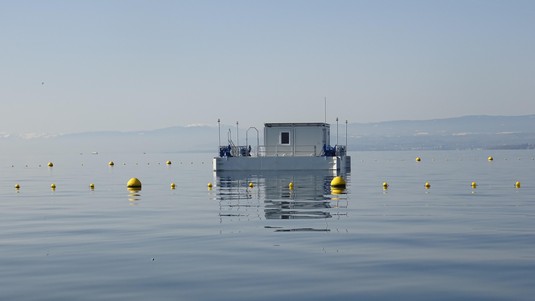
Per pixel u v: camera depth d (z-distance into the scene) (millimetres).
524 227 22047
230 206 30625
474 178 57438
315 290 13086
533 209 28422
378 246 18078
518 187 44250
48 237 20391
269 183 48438
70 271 15000
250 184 46875
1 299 12586
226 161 65375
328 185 45906
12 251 17766
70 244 18891
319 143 66250
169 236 20266
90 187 47438
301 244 18469
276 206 30453
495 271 14734
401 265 15430
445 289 13133
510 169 81188
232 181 51781
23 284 13773
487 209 28531
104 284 13703
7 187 49062
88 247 18297
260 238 19672
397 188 43312
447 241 18953
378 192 39406
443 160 140375
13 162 149375
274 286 13422
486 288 13195
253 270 14922
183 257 16562
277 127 66812
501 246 18047
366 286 13398
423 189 42344
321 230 21453
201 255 16812
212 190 42250
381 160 144250
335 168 64062
